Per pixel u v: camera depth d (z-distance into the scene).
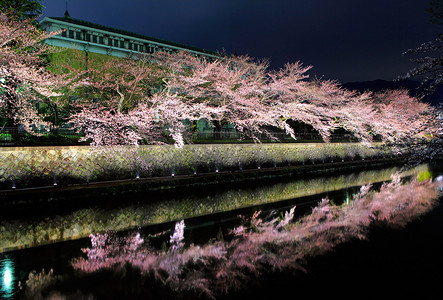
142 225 11.55
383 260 8.27
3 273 7.34
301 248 9.28
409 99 42.50
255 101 23.17
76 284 6.80
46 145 15.95
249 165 24.03
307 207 14.76
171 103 18.25
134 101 22.30
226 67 24.20
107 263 8.02
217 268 7.83
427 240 9.85
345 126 31.61
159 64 22.95
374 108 38.03
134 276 7.27
